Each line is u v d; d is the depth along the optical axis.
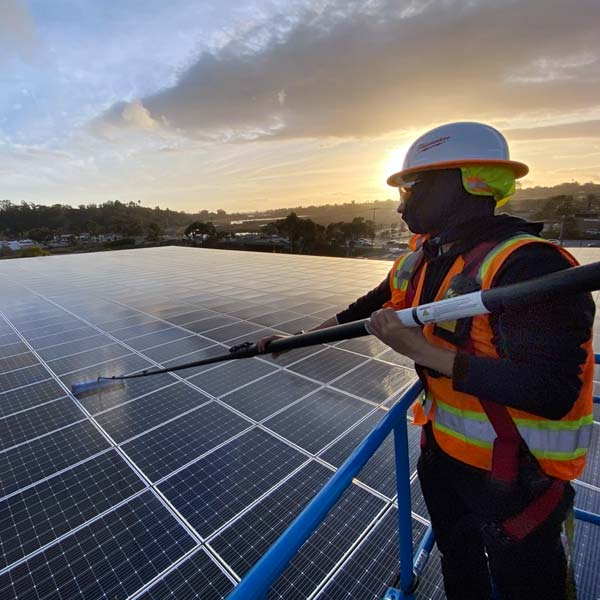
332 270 16.28
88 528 3.06
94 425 4.47
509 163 1.32
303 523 1.07
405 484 1.82
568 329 1.08
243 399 4.94
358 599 2.49
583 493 3.18
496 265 1.22
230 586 2.61
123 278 15.37
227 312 9.47
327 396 4.95
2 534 3.02
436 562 2.67
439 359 1.22
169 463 3.77
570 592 1.44
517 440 1.28
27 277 16.56
